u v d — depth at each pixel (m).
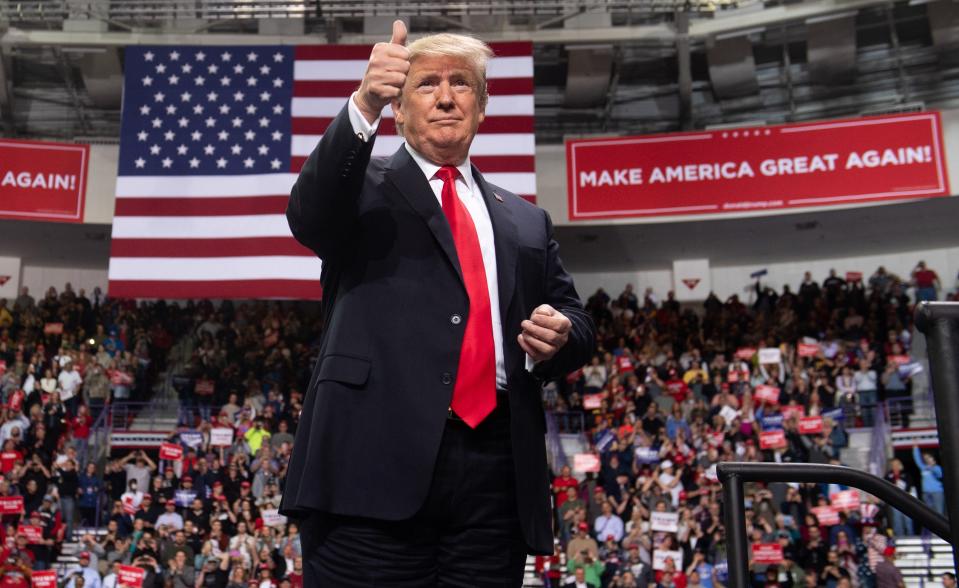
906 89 22.31
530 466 1.99
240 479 15.41
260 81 16.61
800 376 17.19
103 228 22.89
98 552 14.17
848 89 22.80
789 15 20.45
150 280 15.61
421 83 2.15
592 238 23.36
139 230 15.83
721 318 20.58
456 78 2.15
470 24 21.02
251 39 20.86
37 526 14.48
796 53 23.14
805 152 18.12
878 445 16.62
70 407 18.36
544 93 24.12
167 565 13.77
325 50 16.84
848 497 13.45
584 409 18.45
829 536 13.46
